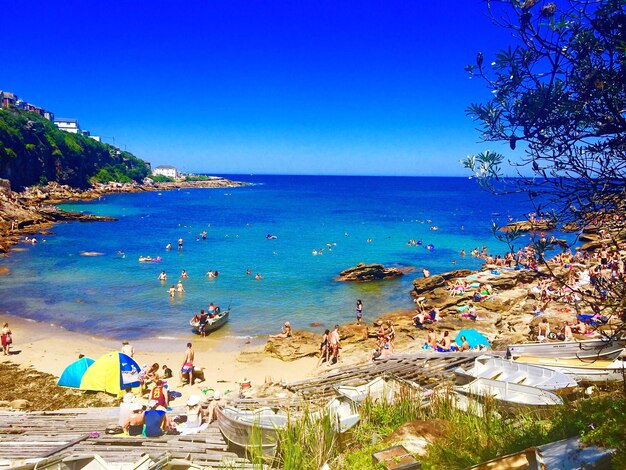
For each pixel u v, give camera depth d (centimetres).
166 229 7512
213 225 8138
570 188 427
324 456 751
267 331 2806
